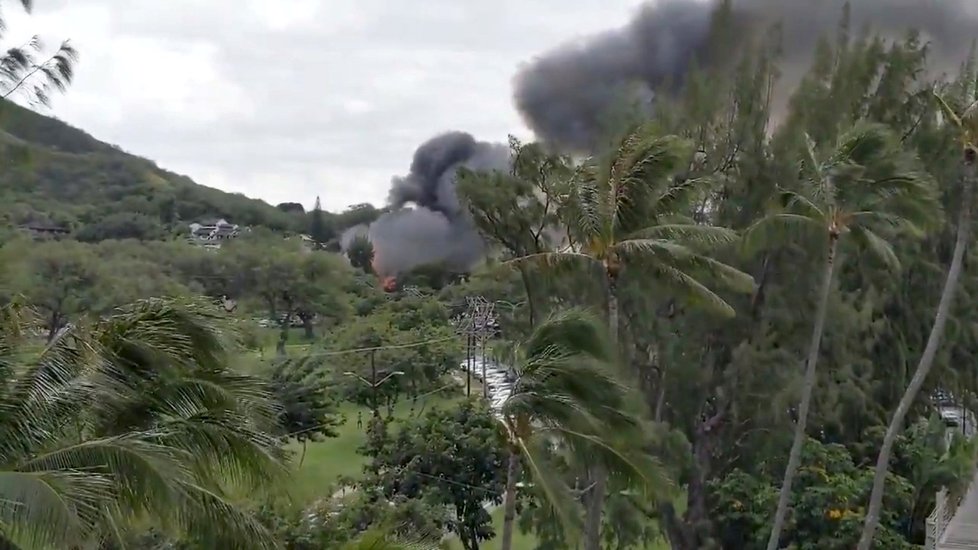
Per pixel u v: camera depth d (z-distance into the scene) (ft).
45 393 32.91
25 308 36.19
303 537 59.77
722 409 97.50
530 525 79.61
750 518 83.87
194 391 36.96
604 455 55.57
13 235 138.92
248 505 47.80
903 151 93.71
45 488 26.08
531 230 95.91
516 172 97.25
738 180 100.58
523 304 107.65
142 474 29.99
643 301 90.58
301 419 113.39
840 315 97.76
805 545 76.18
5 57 60.70
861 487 79.82
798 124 101.60
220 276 220.43
